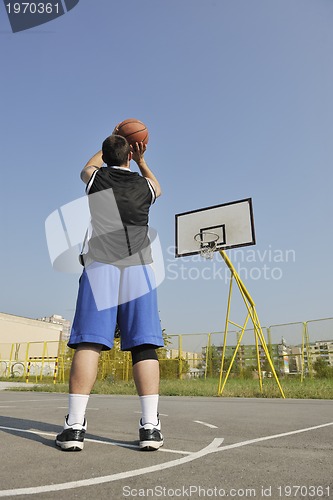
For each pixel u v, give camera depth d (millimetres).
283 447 2029
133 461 1654
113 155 2322
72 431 1848
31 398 7363
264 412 4203
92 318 1980
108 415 3650
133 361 2057
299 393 8055
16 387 14117
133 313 2068
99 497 1170
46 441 2084
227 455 1804
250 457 1762
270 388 8844
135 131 2592
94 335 1951
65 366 19500
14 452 1793
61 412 3848
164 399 7258
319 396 7715
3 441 2066
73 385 1930
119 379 17562
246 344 16391
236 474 1458
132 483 1322
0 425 2734
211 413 4062
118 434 2404
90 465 1568
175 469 1523
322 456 1796
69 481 1336
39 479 1357
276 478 1405
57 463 1593
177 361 17500
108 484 1308
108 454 1789
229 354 16703
